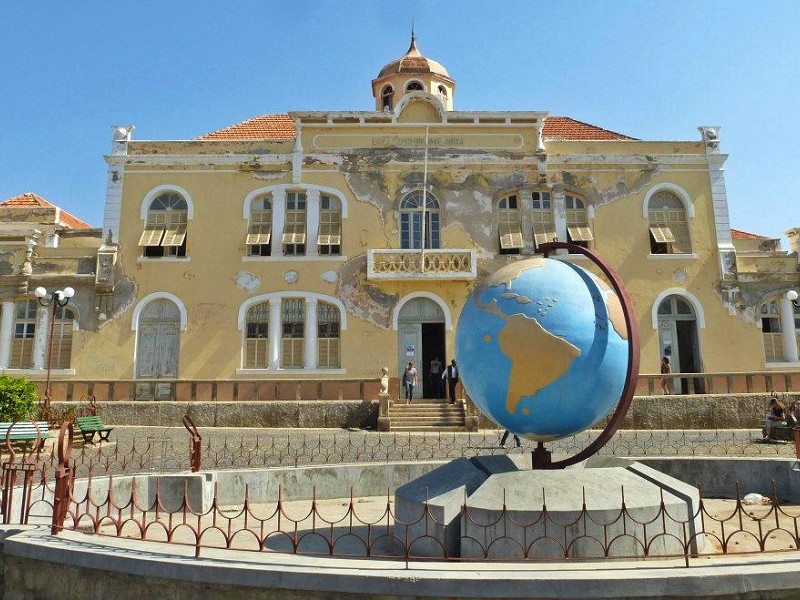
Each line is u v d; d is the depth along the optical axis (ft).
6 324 83.82
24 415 53.47
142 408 74.79
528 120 90.07
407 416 74.23
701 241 88.94
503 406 26.71
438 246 88.02
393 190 88.63
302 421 74.38
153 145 88.74
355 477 38.50
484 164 89.40
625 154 89.97
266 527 30.17
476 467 26.99
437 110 90.53
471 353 27.22
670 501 23.53
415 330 85.81
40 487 30.12
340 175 88.74
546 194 90.07
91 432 55.57
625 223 88.89
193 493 34.24
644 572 18.40
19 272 84.58
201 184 88.12
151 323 85.05
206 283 85.61
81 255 86.63
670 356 86.58
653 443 58.90
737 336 86.63
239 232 87.04
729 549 25.11
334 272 86.38
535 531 22.24
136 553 20.62
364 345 84.74
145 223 87.15
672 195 90.68
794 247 96.27
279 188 88.28
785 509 33.32
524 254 87.51
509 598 17.84
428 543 23.98
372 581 18.29
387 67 108.68
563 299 26.25
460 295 85.92
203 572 19.30
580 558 21.13
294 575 18.70
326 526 30.40
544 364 25.50
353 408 74.79
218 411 74.74
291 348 85.10
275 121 103.04
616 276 27.43
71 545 21.59
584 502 22.03
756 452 51.03
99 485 32.14
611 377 26.05
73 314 84.84
